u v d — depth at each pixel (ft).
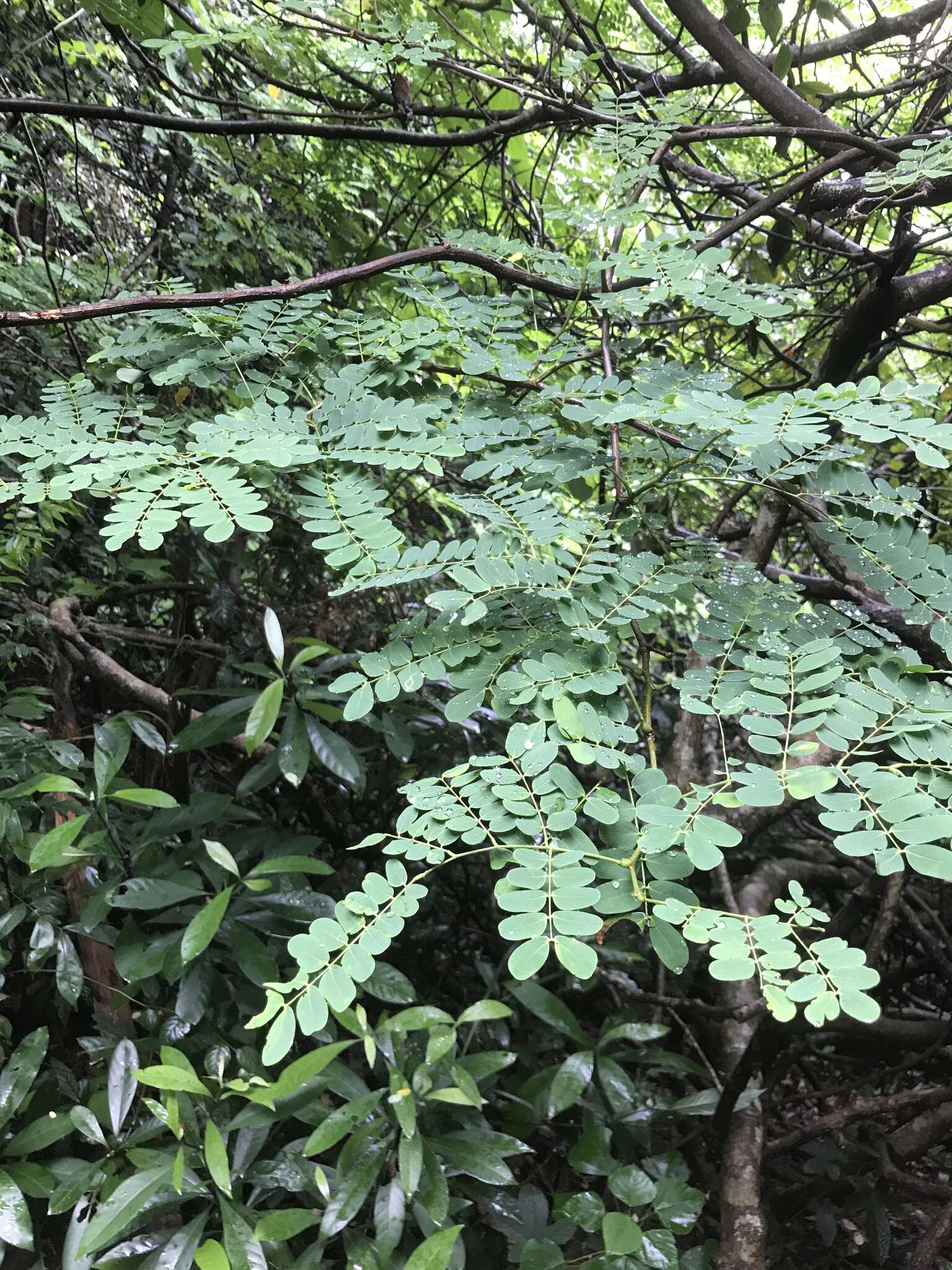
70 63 8.00
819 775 2.37
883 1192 5.49
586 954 2.01
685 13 5.60
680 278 4.26
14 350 7.41
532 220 7.57
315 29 5.87
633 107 5.59
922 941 6.35
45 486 3.23
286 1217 3.89
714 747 7.93
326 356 4.37
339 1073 4.58
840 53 6.26
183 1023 4.81
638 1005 6.64
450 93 7.45
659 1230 4.31
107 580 8.13
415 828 2.52
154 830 5.32
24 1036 5.35
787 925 2.06
